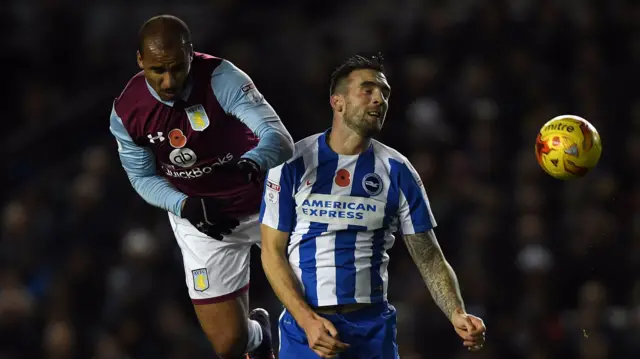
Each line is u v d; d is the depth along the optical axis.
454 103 25.75
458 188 23.53
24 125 28.50
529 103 26.23
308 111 25.52
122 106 11.95
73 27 29.27
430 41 27.34
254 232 13.02
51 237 23.84
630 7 28.70
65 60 29.17
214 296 13.00
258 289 22.45
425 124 24.84
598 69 27.28
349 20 29.48
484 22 27.41
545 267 22.36
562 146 10.92
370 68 11.34
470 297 21.69
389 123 25.23
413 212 11.54
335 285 11.34
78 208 23.91
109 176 24.53
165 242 22.89
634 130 26.25
